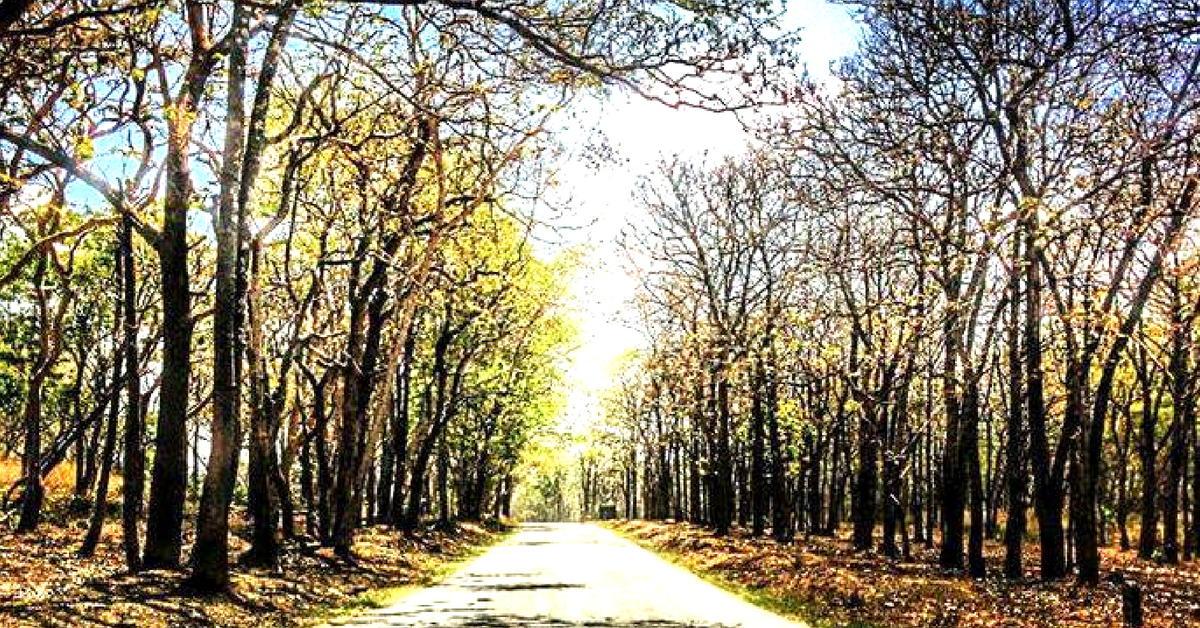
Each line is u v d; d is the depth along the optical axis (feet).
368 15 43.06
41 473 84.94
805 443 149.59
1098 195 61.72
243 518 116.57
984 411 145.48
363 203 78.79
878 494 175.63
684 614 60.49
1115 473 170.60
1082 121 65.05
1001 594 63.57
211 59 54.65
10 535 74.95
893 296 92.12
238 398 55.01
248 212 57.26
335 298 94.68
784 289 120.67
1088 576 70.90
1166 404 157.79
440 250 88.48
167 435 56.65
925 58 70.69
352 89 67.21
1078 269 78.48
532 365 171.01
